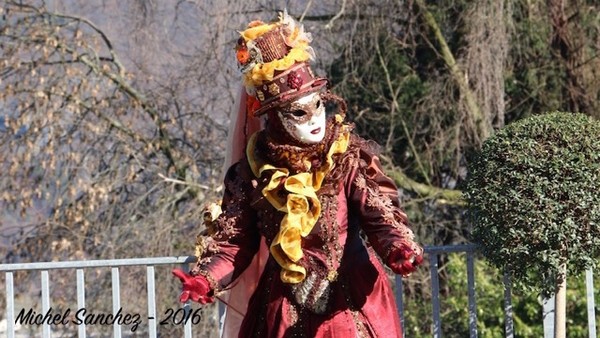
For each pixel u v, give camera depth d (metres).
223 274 8.56
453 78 25.12
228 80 25.48
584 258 10.48
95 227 25.25
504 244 10.55
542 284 10.66
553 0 26.47
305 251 8.71
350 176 8.75
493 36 24.34
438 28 25.77
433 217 25.97
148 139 26.12
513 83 26.52
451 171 26.33
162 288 23.80
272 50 8.48
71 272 24.62
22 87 25.41
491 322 19.88
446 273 23.69
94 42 25.91
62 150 25.47
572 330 17.89
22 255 25.39
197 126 26.27
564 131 10.55
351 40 25.38
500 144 10.71
